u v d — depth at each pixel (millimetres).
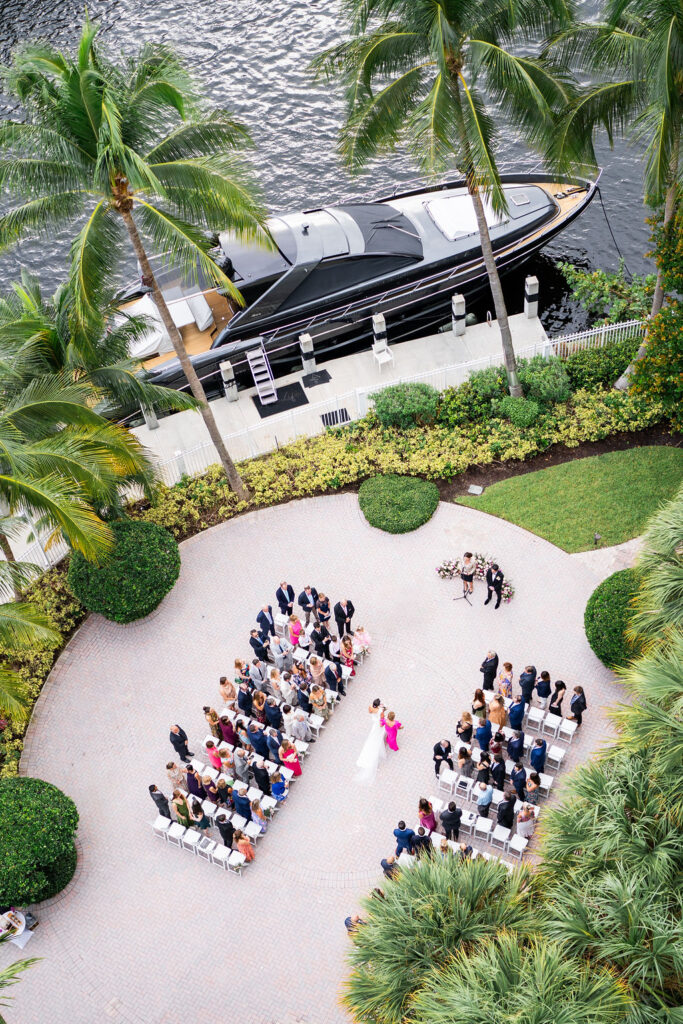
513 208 31516
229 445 28359
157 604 23781
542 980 11945
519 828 18250
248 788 19906
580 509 24797
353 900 18422
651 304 30000
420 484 25859
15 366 20859
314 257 29453
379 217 31109
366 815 19609
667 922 12391
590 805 14031
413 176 38562
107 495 21531
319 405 28266
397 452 27031
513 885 14078
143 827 20250
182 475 27312
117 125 16844
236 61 44250
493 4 21078
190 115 19922
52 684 23062
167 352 30156
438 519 25219
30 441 19938
